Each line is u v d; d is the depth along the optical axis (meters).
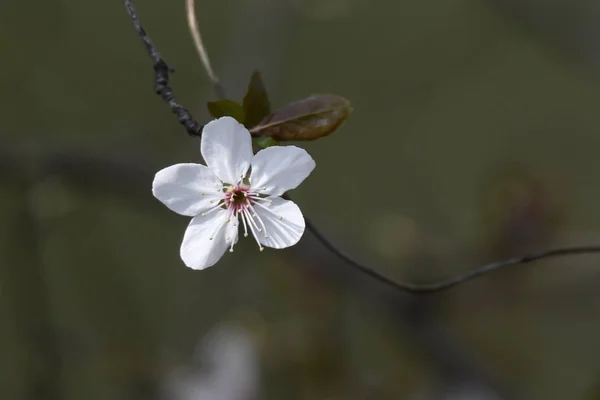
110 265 0.66
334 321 0.62
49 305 0.58
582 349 0.72
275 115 0.38
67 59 0.71
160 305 0.71
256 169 0.37
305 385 0.59
